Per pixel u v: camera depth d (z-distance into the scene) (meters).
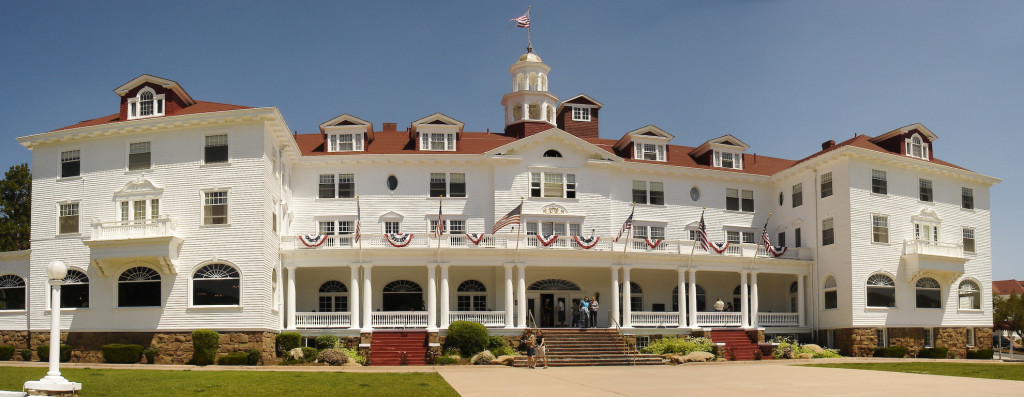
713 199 61.53
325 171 55.88
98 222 46.78
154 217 47.41
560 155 57.16
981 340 60.53
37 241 49.03
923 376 36.06
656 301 58.91
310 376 34.44
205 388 29.11
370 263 49.97
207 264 46.31
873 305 55.84
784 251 57.56
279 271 49.94
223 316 45.66
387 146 58.03
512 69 66.25
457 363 45.28
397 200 55.69
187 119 46.84
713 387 30.92
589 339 48.91
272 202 48.91
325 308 54.50
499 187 55.66
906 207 58.53
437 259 50.25
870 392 29.12
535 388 30.45
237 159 46.84
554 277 56.88
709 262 55.12
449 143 57.47
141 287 46.81
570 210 56.34
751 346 52.22
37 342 47.97
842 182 56.56
